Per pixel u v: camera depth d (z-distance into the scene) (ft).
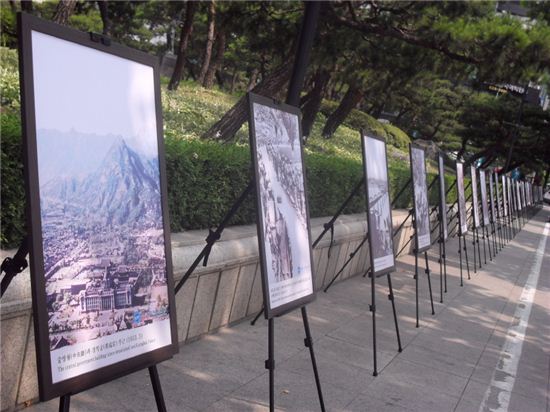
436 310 26.81
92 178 8.23
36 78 7.48
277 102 13.21
